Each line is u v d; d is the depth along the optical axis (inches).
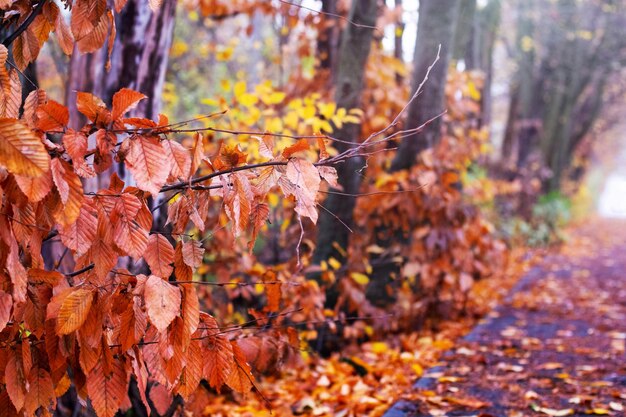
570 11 914.7
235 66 460.8
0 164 64.4
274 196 223.9
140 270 153.3
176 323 80.5
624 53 1039.6
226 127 218.5
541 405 176.2
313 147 219.5
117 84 161.2
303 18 300.8
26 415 81.5
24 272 74.3
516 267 544.1
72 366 85.1
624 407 171.8
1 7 82.7
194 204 82.9
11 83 80.0
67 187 72.2
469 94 363.9
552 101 1018.7
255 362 141.2
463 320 318.7
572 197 1266.0
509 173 791.7
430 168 272.7
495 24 636.7
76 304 76.1
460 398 184.1
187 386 84.2
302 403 181.8
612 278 486.6
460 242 281.3
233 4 315.6
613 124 1608.0
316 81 297.4
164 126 77.4
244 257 210.4
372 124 283.3
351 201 238.4
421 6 289.7
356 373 214.1
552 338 273.4
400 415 168.7
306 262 218.8
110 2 155.6
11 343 79.7
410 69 332.8
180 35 443.8
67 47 91.5
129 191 83.3
